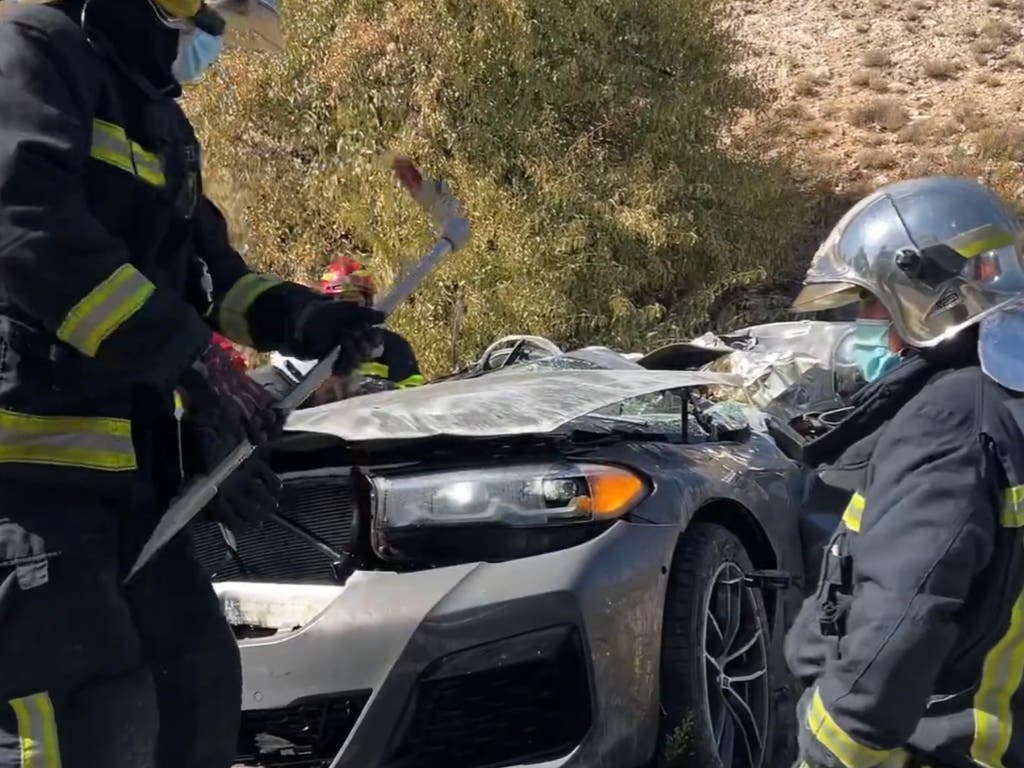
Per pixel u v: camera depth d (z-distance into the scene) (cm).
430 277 1148
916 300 230
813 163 1625
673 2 1273
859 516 231
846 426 238
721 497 420
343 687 349
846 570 232
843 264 241
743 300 1272
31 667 229
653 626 375
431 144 1191
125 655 240
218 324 281
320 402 521
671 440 455
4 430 232
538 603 352
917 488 216
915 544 213
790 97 1930
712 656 401
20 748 229
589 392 406
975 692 225
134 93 241
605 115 1247
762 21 2227
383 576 363
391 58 1210
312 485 385
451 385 448
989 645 223
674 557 394
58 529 233
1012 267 231
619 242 1198
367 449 385
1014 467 216
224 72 1252
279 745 374
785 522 459
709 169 1265
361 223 1189
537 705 355
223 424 237
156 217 244
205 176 287
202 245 282
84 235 219
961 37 2103
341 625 353
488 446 390
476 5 1195
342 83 1218
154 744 251
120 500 243
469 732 353
